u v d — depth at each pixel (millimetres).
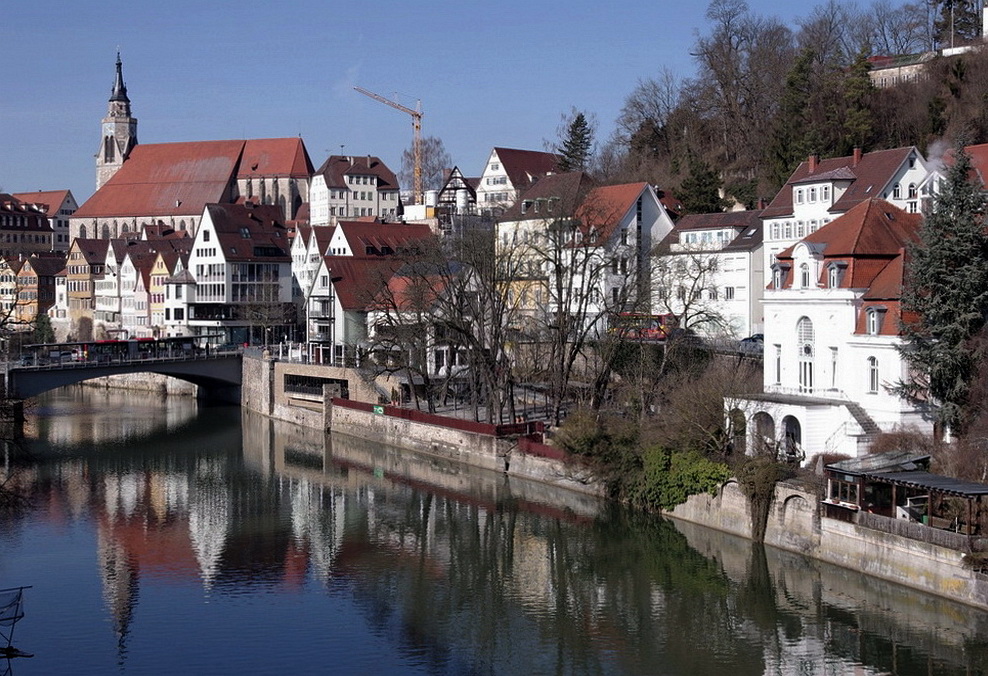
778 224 113250
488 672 57188
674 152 178875
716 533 77000
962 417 69562
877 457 67250
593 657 59125
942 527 62156
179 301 185750
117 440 124875
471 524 84625
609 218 108375
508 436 102000
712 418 80375
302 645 60906
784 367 82250
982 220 72250
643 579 70750
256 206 189500
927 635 59312
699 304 105938
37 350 148875
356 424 124625
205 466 109750
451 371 122750
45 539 82312
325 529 84688
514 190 198000
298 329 186250
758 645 60000
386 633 62688
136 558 77312
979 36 163750
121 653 59750
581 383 110188
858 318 76750
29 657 59094
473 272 111250
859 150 111062
